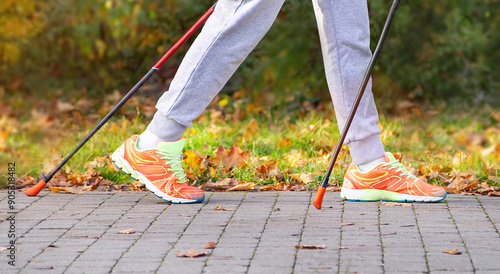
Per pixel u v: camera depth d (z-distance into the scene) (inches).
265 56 336.5
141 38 351.3
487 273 100.3
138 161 153.8
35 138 267.9
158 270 103.6
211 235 123.8
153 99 323.6
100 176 184.2
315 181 176.7
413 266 103.9
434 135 269.3
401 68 335.0
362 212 142.3
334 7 149.9
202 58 150.4
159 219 136.9
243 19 149.8
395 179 153.5
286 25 328.2
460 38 342.3
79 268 104.7
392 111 319.0
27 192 155.0
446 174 183.9
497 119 313.9
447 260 106.7
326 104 314.2
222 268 104.1
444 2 336.8
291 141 230.4
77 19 356.2
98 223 133.5
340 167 187.3
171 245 117.2
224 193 165.0
